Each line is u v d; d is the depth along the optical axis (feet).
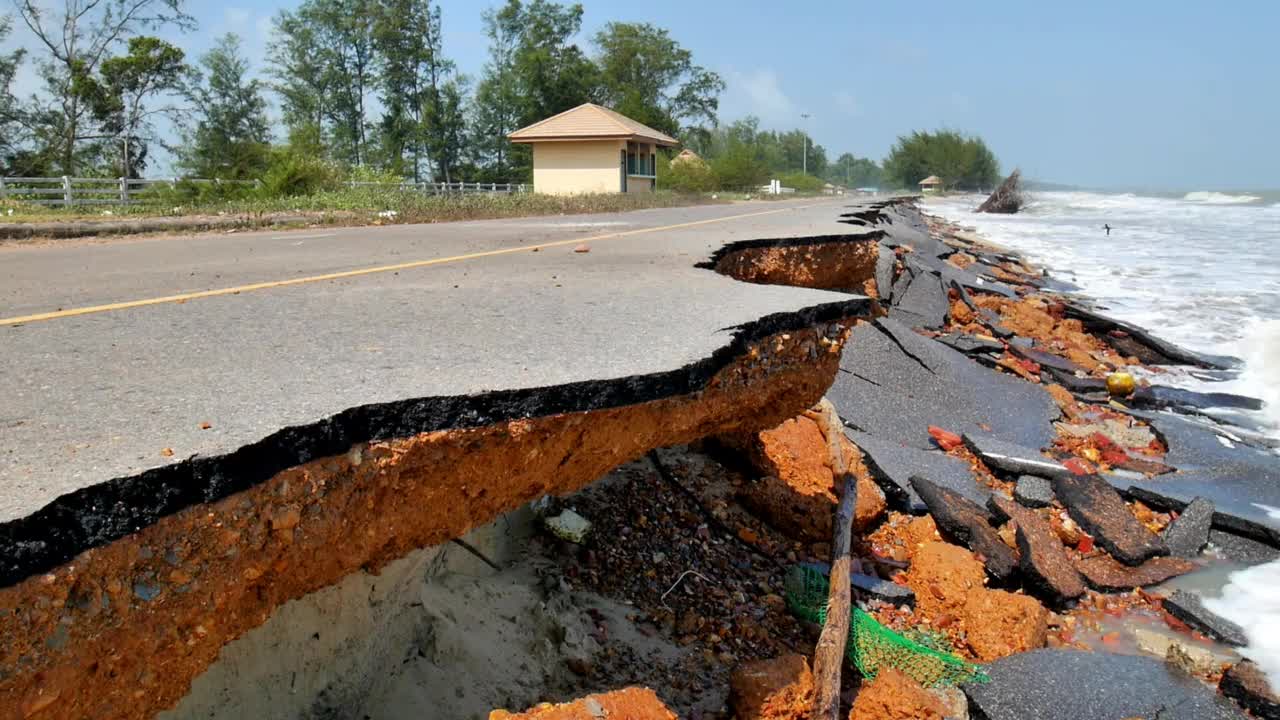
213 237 44.01
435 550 13.96
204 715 9.89
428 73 189.88
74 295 18.67
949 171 359.46
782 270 31.81
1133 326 53.21
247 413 8.71
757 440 21.62
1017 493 24.43
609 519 18.80
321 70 186.50
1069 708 15.23
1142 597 20.24
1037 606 18.17
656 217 64.08
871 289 43.50
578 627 15.35
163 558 6.98
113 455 7.38
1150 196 329.72
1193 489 26.63
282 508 7.97
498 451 9.96
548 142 137.08
